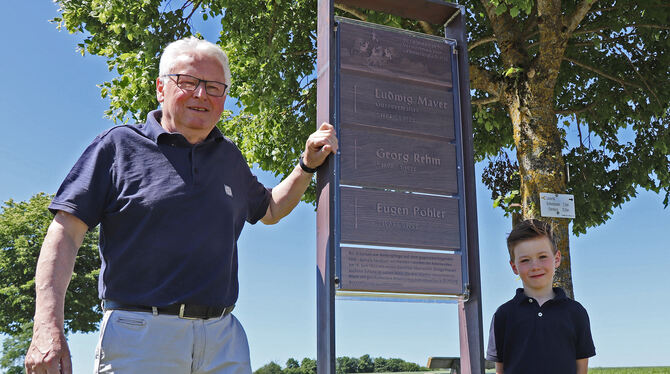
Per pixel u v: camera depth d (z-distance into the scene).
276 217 2.80
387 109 3.32
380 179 3.20
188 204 2.14
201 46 2.36
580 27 7.91
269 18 7.37
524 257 2.96
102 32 7.71
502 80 6.79
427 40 3.53
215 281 2.15
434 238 3.24
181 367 2.04
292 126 8.74
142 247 2.07
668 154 7.88
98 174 2.11
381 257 3.07
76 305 25.47
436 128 3.43
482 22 8.48
